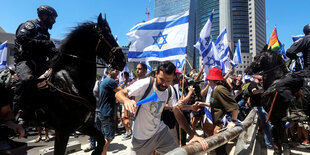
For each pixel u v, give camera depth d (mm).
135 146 2318
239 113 6270
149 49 4348
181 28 4051
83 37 2641
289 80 3443
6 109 2123
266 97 4031
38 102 2416
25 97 2457
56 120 2379
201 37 5598
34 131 7996
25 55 2717
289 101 3338
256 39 109312
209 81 3227
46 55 2895
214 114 3047
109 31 2811
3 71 3146
